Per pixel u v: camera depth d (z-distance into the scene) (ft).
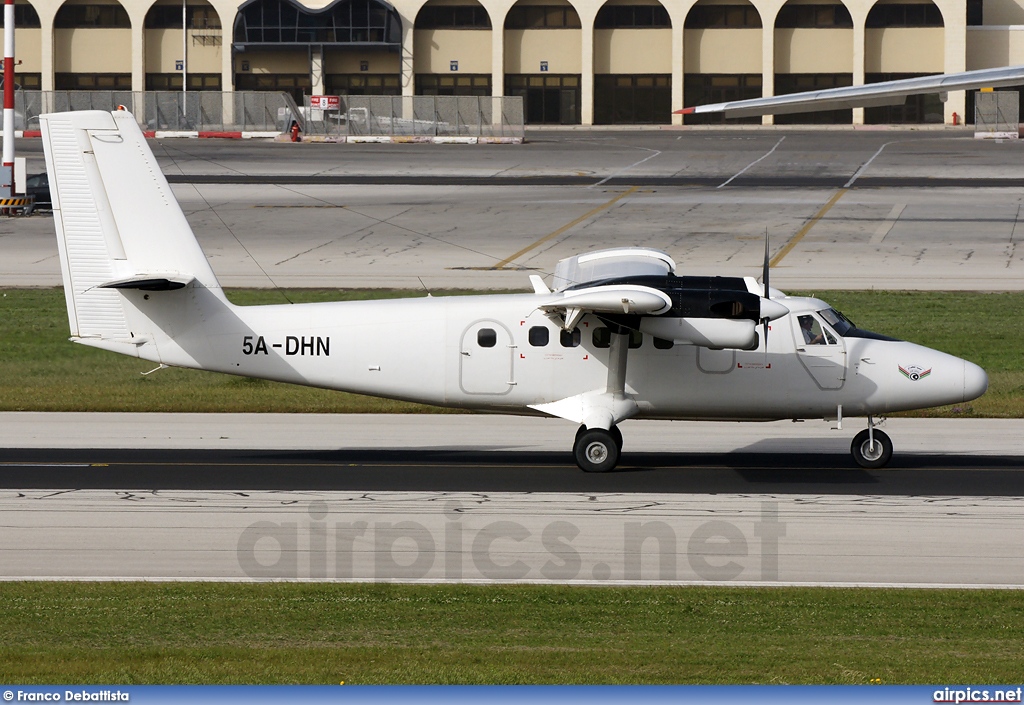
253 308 253.85
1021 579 177.06
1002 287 518.37
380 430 299.58
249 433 294.05
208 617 156.66
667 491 232.73
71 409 324.80
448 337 252.01
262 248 606.96
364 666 137.69
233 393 349.82
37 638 147.64
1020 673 135.85
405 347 252.21
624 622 156.04
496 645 146.30
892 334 429.79
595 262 277.64
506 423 311.27
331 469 251.39
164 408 327.67
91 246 250.16
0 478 239.50
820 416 255.70
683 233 642.63
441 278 532.73
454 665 137.80
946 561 185.88
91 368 382.42
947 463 261.65
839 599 166.61
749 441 288.30
